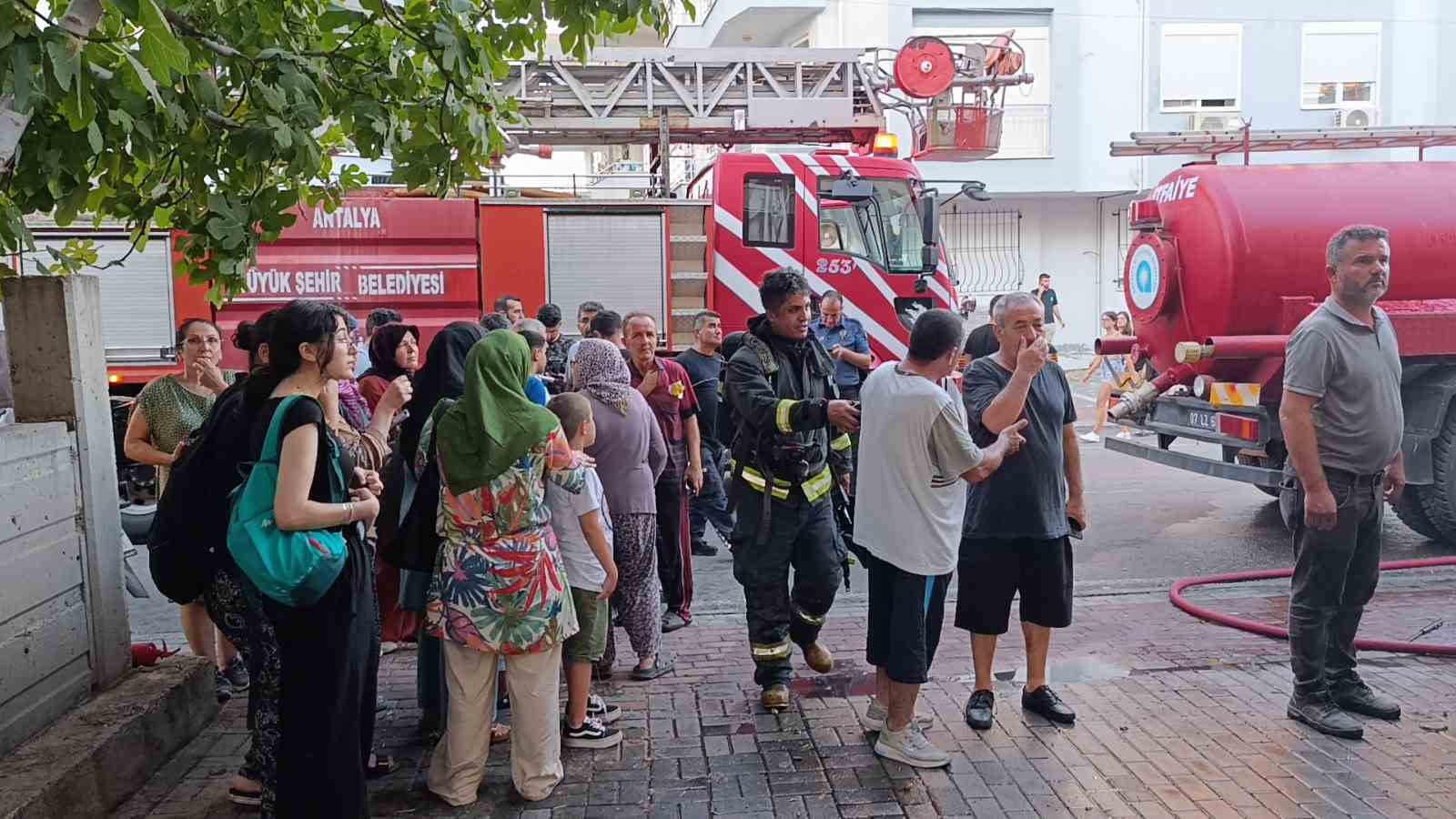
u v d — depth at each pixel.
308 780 3.53
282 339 3.61
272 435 3.45
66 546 4.30
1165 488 10.91
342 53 4.75
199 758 4.54
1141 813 3.91
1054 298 19.83
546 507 4.13
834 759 4.43
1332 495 4.50
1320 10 21.58
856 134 12.14
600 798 4.13
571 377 5.29
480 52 4.53
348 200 10.23
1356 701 4.75
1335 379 4.45
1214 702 4.96
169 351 10.07
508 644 3.97
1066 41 21.22
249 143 4.11
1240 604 6.61
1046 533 4.60
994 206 22.25
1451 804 3.91
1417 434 7.88
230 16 4.44
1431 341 7.69
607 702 5.12
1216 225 8.05
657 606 5.40
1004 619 4.71
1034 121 21.45
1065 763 4.35
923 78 11.95
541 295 10.58
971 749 4.50
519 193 11.10
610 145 12.42
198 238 5.00
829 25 20.48
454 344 4.44
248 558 3.41
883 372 4.40
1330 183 8.12
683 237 10.77
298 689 3.54
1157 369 9.14
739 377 4.79
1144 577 7.58
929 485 4.21
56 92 3.30
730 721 4.86
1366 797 3.98
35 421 4.36
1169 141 9.48
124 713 4.27
